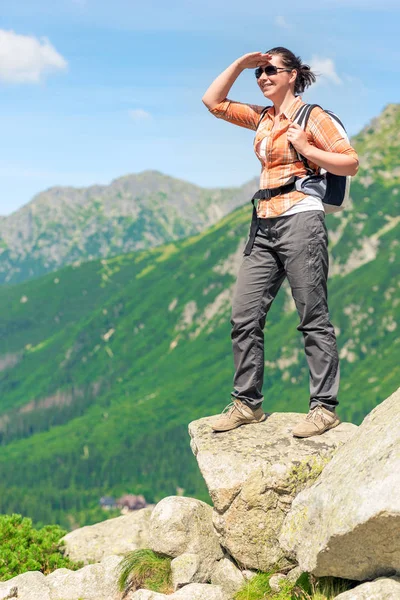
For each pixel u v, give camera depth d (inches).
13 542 383.9
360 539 212.5
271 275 271.0
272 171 257.3
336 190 251.0
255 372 283.6
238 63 268.1
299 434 273.9
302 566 238.4
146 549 311.3
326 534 222.2
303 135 241.3
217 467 269.4
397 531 202.4
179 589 279.0
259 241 269.7
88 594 297.6
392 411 244.7
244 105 277.7
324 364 268.1
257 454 268.7
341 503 219.6
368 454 228.7
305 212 251.9
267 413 305.6
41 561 374.3
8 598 301.7
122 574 297.4
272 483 260.5
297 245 253.3
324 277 259.8
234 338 282.2
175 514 300.5
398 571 216.4
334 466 246.2
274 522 261.1
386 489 205.2
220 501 266.4
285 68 253.8
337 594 238.1
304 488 260.4
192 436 299.0
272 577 263.4
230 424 289.0
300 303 261.1
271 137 253.9
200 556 293.6
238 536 265.7
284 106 259.0
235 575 276.5
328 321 265.3
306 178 251.8
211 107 279.3
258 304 273.6
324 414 273.4
